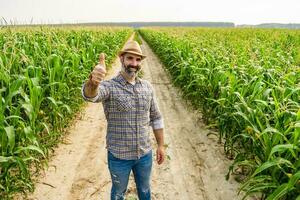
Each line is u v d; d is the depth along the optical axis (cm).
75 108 479
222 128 364
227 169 339
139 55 196
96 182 312
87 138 421
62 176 321
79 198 286
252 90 355
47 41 571
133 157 212
